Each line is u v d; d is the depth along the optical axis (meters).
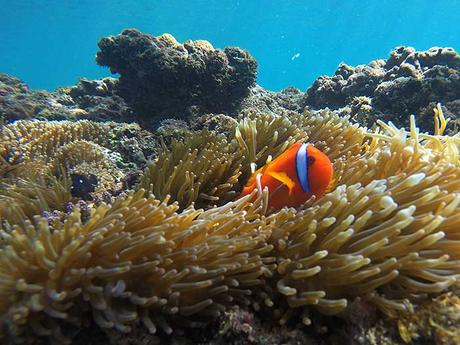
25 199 0.33
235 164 0.33
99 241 0.19
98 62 0.80
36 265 0.18
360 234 0.21
